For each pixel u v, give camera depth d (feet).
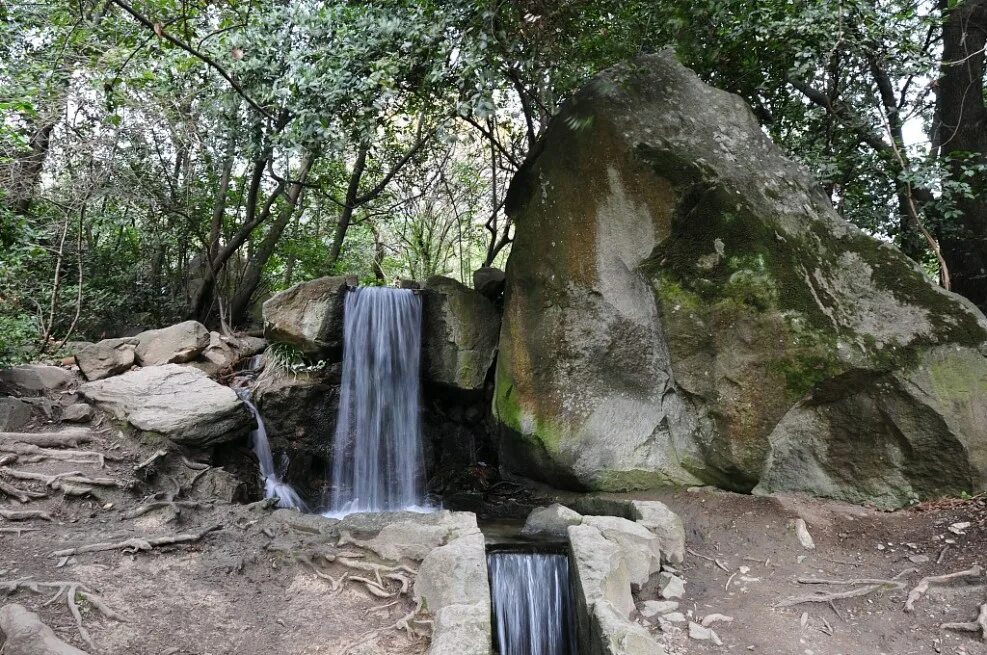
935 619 14.55
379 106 23.39
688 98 23.68
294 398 27.27
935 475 18.88
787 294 20.67
